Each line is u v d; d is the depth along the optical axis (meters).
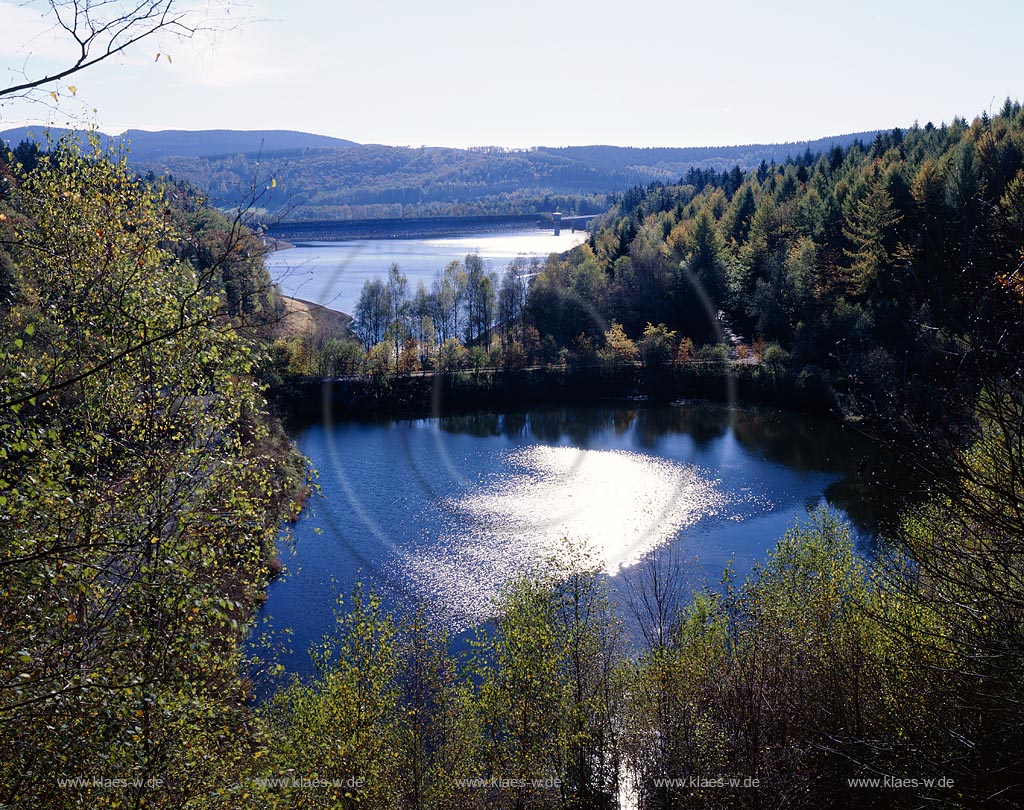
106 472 12.19
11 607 8.29
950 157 67.56
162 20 5.52
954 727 9.07
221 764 11.25
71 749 8.49
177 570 9.55
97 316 12.40
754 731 15.37
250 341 13.06
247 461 13.56
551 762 19.45
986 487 7.04
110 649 8.93
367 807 16.88
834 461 58.38
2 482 8.36
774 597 21.44
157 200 13.61
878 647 15.40
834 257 75.50
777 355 76.06
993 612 7.89
